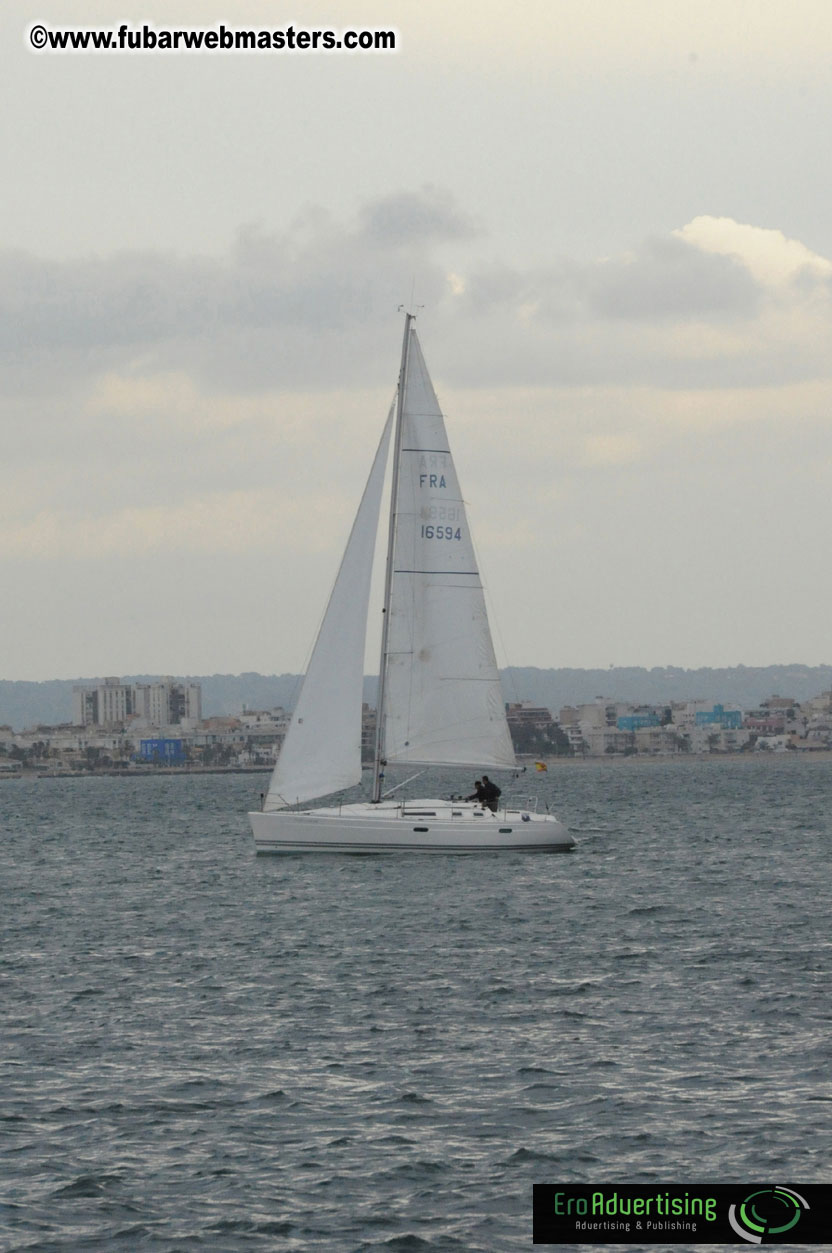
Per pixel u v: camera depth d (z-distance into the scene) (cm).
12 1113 9162
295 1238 7338
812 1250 7244
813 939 15375
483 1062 10225
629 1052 10412
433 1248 7219
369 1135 8700
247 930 16575
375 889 19675
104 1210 7662
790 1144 8431
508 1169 8162
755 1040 10669
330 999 12456
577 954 14575
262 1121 8962
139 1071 10100
